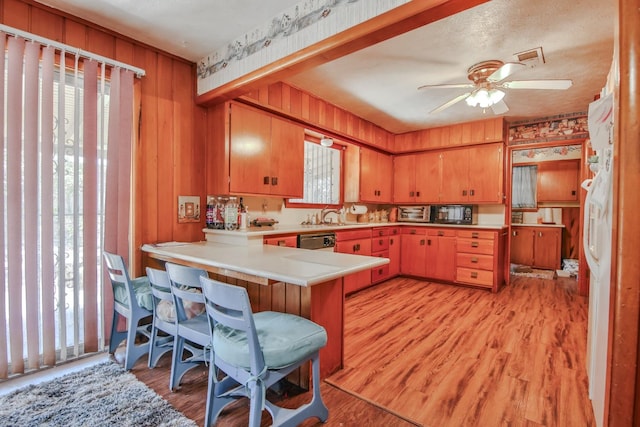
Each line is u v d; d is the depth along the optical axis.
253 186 3.05
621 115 0.99
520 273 5.38
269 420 1.59
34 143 1.97
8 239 1.90
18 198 1.92
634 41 0.96
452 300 3.72
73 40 2.18
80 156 2.18
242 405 1.72
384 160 5.16
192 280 1.54
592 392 1.65
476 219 4.84
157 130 2.64
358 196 4.62
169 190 2.73
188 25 2.28
